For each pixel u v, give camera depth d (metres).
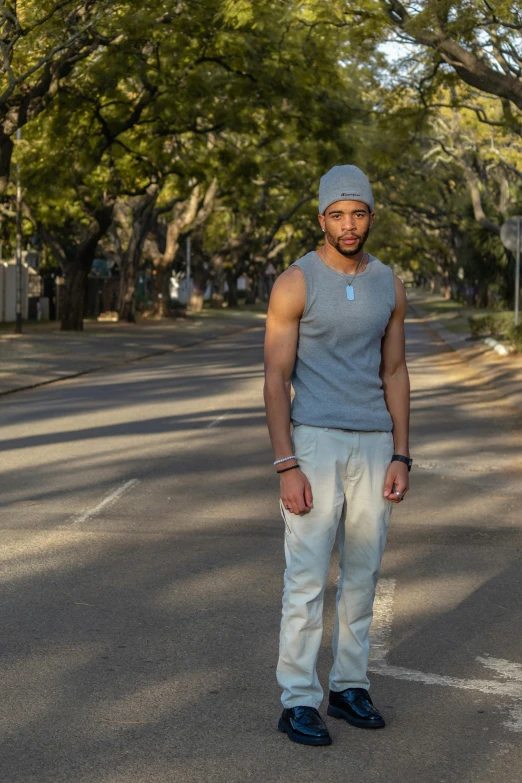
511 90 19.02
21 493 9.17
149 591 6.16
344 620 4.18
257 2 20.72
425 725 4.23
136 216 44.72
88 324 43.56
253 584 6.33
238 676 4.76
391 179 60.38
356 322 3.95
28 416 14.93
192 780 3.68
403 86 24.08
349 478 4.00
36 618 5.63
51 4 21.64
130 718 4.26
